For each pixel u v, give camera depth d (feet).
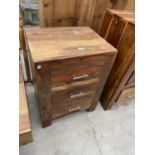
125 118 4.02
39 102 2.79
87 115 3.95
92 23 3.87
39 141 3.28
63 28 3.02
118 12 3.22
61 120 3.74
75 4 3.34
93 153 3.23
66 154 3.14
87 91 3.14
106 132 3.65
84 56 2.29
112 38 3.19
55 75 2.37
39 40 2.49
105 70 2.84
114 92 3.48
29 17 3.26
